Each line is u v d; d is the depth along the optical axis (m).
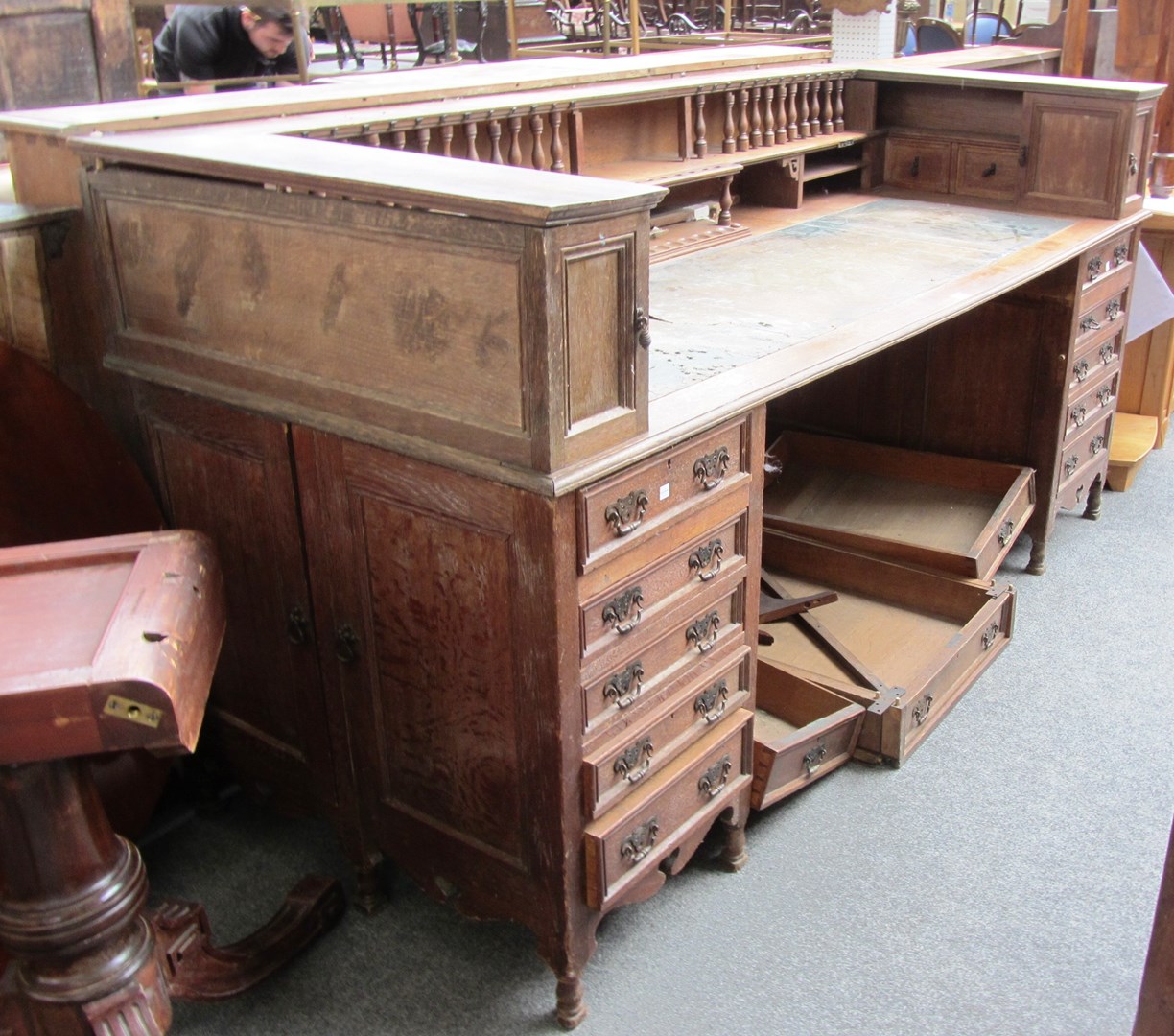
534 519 1.76
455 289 1.72
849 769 2.80
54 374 2.28
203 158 1.95
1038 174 3.74
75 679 1.40
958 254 3.16
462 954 2.28
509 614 1.88
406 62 7.18
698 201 3.51
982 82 3.76
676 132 3.40
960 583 3.20
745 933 2.30
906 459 3.71
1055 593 3.61
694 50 3.98
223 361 2.12
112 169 2.17
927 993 2.15
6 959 2.03
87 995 1.72
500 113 2.61
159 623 1.54
